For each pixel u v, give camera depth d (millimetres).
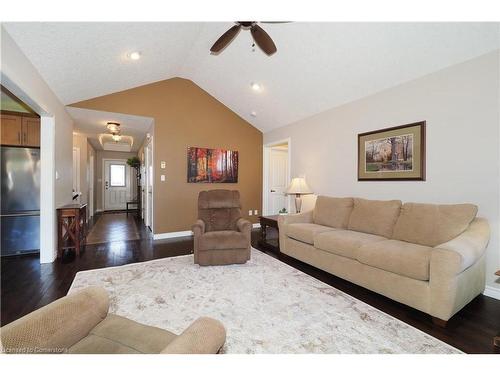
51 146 3090
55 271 2752
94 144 7273
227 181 5148
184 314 1874
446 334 1648
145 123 4715
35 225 3377
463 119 2354
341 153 3664
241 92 4414
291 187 4008
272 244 3922
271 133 5277
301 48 2943
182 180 4633
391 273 2064
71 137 4254
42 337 825
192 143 4738
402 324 1768
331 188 3844
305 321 1791
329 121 3865
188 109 4695
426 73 2619
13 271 2748
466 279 1854
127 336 951
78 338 927
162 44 3107
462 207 2170
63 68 2746
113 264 3000
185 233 4648
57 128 3365
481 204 2246
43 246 3029
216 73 4137
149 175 5180
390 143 2988
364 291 2318
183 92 4645
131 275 2641
